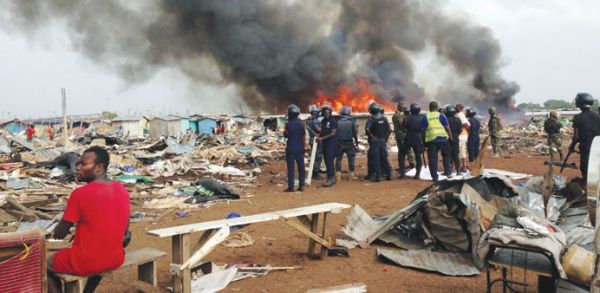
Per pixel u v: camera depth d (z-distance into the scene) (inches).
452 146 488.1
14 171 528.7
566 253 155.4
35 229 124.2
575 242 176.7
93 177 145.9
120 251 146.5
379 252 224.2
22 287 120.4
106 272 144.0
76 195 140.3
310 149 560.1
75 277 140.1
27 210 321.1
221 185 416.5
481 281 194.5
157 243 260.1
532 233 159.8
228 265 211.0
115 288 190.4
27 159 674.2
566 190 271.6
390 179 485.1
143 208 361.4
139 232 286.5
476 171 277.0
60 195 408.2
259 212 336.2
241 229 281.6
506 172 481.7
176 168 586.6
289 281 195.3
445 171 462.3
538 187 271.4
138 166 642.2
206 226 177.9
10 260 118.3
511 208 189.9
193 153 747.4
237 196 402.0
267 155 813.2
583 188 257.4
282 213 209.2
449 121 483.2
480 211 219.6
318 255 229.5
